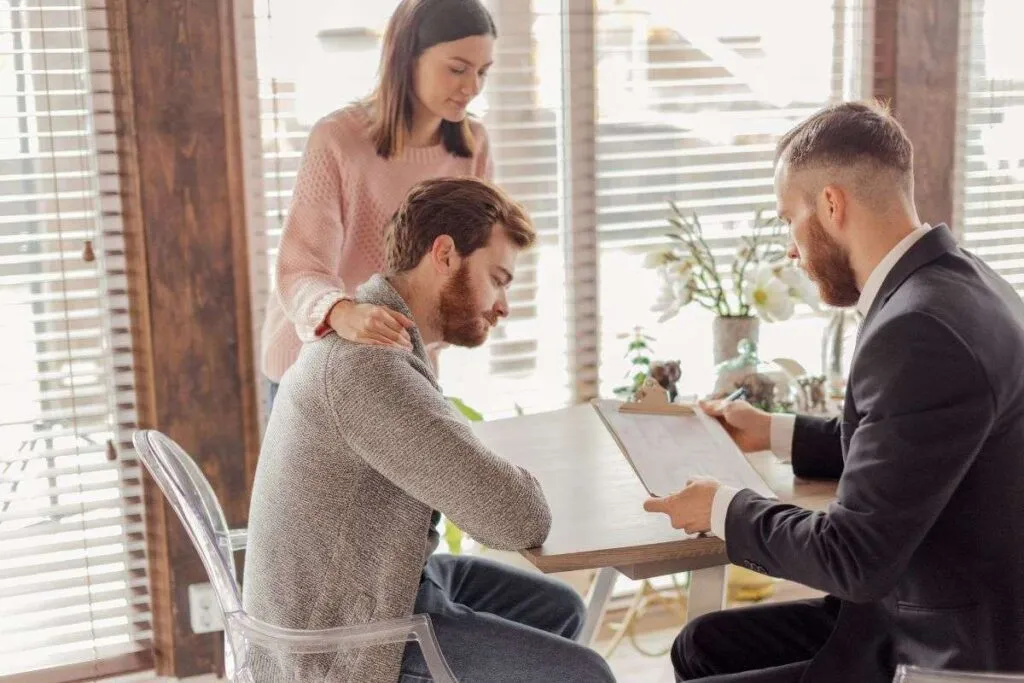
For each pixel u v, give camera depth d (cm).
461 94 222
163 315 249
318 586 162
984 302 146
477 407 283
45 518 252
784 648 186
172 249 247
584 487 183
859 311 160
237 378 257
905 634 152
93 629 258
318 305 174
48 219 243
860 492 142
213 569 163
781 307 242
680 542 161
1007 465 146
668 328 296
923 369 140
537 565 157
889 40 293
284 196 258
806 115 296
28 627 251
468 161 238
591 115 278
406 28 219
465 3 218
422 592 174
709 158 290
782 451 194
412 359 163
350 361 159
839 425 189
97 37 238
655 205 288
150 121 241
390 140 226
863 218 154
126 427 255
